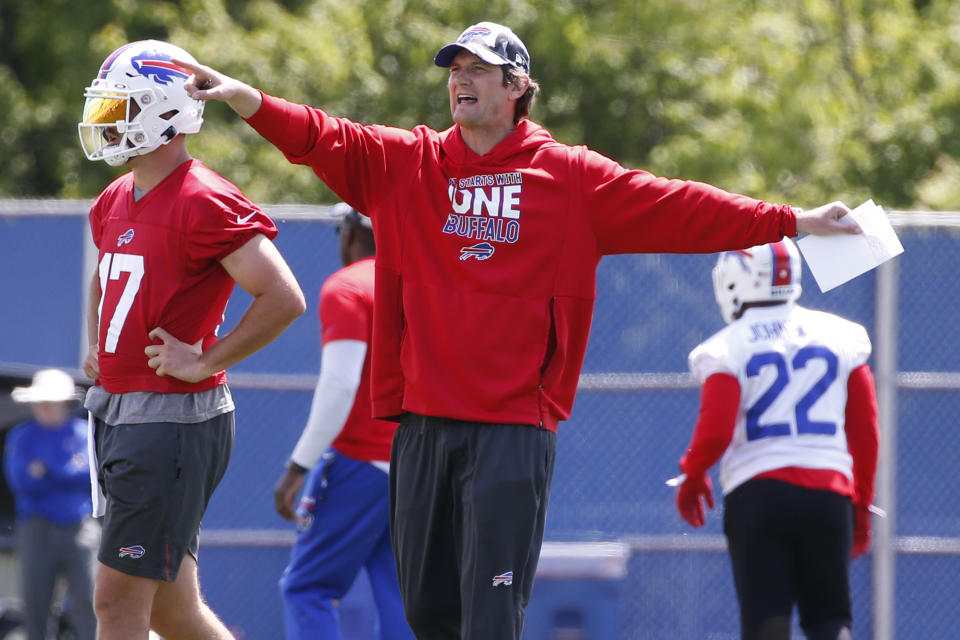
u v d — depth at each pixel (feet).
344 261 74.08
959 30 208.54
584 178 48.85
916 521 95.96
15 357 102.47
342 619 89.71
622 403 97.25
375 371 50.49
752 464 66.39
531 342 48.42
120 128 48.29
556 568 88.17
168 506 49.70
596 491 97.19
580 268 48.96
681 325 97.30
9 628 85.92
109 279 50.03
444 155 49.52
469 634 48.08
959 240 96.07
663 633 96.32
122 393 50.01
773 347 66.80
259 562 97.81
